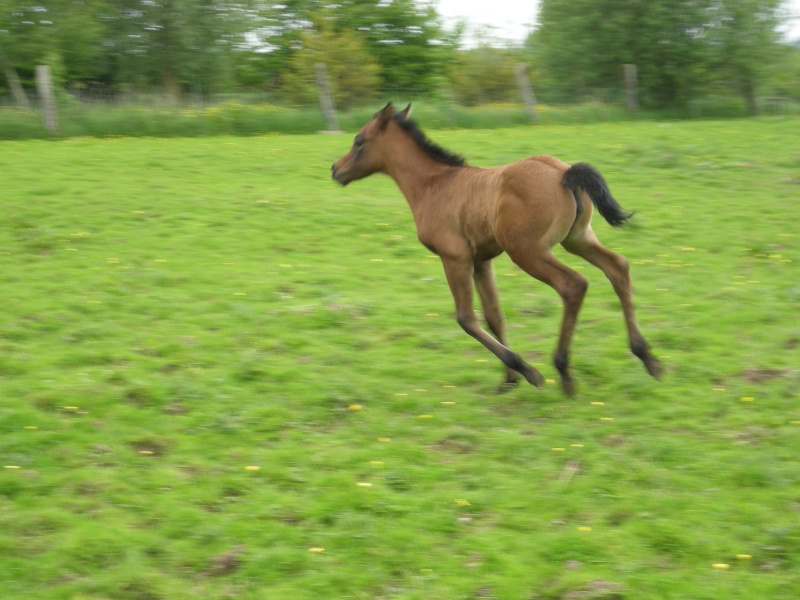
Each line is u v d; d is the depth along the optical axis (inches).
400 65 1143.6
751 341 277.0
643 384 246.5
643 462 201.5
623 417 227.1
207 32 1035.3
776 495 183.3
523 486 193.2
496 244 237.6
